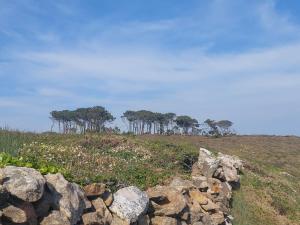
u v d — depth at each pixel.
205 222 14.41
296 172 42.03
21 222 7.94
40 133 18.92
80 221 9.72
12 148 13.53
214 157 19.20
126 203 11.19
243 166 24.72
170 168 17.89
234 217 17.22
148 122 69.25
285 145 59.91
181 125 70.12
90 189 10.65
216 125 70.44
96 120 52.53
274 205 20.48
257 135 67.50
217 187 16.84
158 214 12.46
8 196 7.98
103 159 15.71
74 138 18.80
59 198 9.04
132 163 16.23
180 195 13.30
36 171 8.80
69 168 12.90
